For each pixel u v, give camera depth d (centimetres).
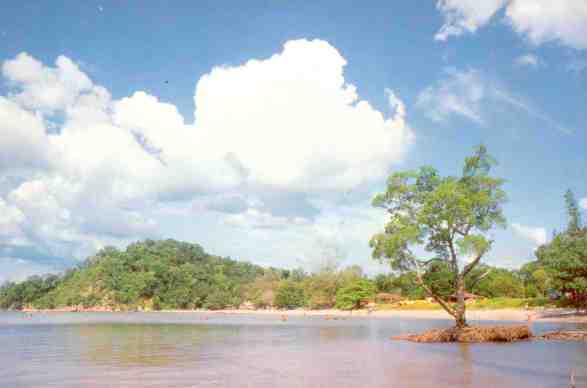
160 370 2795
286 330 7288
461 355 3481
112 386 2259
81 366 2980
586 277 7394
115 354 3738
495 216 4862
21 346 4531
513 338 4572
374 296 15888
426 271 5153
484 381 2355
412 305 14088
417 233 4719
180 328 8256
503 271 13262
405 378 2462
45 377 2531
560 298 9675
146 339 5481
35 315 19712
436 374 2591
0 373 2678
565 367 2825
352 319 11600
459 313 4841
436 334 4791
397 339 5188
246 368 2883
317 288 18862
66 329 8044
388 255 4847
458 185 4956
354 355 3594
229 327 8506
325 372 2702
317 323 9850
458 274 4888
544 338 4738
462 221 4756
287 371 2741
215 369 2836
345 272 18512
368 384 2294
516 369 2748
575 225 8100
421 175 5116
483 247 4512
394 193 4981
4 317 16362
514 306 10244
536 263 13562
